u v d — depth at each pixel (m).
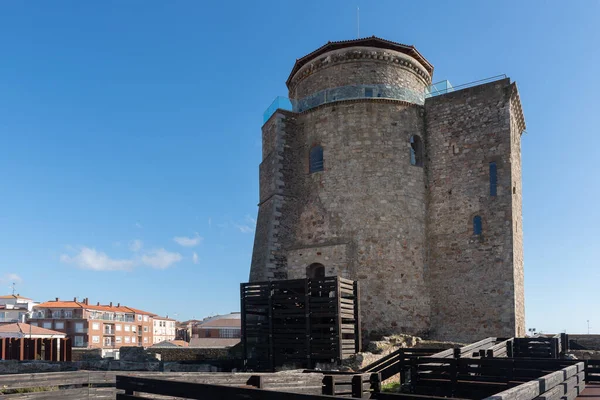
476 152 29.73
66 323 96.31
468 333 28.11
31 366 27.09
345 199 30.00
